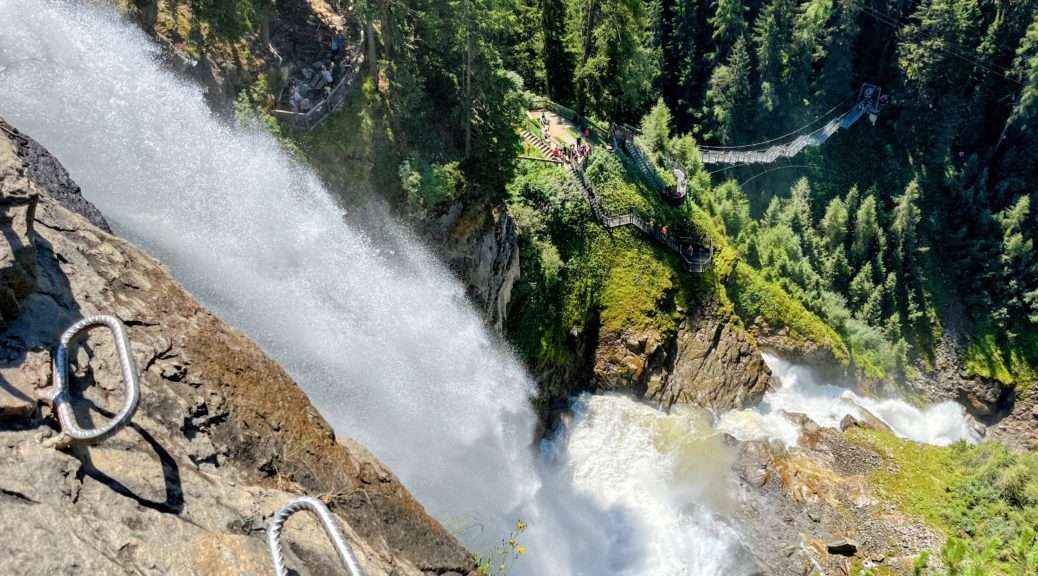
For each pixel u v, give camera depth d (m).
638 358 50.34
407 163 38.00
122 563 9.73
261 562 10.74
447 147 42.31
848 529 39.50
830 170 82.50
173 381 12.82
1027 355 71.69
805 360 58.50
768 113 81.31
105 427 10.36
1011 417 70.19
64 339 11.30
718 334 53.88
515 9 54.97
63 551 9.44
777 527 40.19
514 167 45.59
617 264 52.56
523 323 47.50
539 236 49.94
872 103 85.06
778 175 81.00
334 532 10.13
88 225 14.59
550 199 51.06
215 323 14.53
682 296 53.81
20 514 9.49
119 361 12.05
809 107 83.44
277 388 14.30
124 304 13.45
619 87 60.50
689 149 65.62
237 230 29.39
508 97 43.53
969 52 79.56
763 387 53.72
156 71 30.38
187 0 34.66
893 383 65.62
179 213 27.47
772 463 43.41
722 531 40.22
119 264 14.20
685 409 50.31
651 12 79.75
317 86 39.31
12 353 11.21
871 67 86.81
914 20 84.75
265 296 28.09
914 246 73.81
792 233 70.00
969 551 36.91
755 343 55.84
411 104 39.66
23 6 25.09
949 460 45.28
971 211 77.81
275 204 31.70
